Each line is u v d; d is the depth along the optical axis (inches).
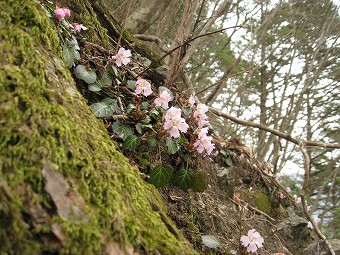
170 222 51.0
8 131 34.6
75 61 78.4
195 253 47.3
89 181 37.9
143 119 80.7
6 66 40.8
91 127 48.4
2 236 28.5
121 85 89.0
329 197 462.6
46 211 31.9
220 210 100.7
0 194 29.8
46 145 36.2
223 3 124.3
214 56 335.9
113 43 119.6
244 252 80.1
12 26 47.1
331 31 334.6
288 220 138.2
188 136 99.3
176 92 111.7
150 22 184.5
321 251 127.3
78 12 95.0
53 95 43.8
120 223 36.9
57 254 30.1
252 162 152.7
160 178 74.3
